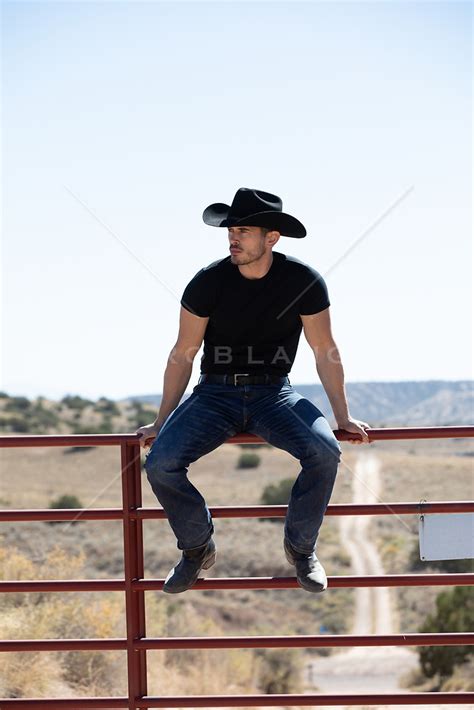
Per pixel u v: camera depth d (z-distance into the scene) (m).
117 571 40.47
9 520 7.12
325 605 46.50
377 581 6.98
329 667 37.47
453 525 7.00
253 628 41.53
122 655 18.45
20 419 139.25
